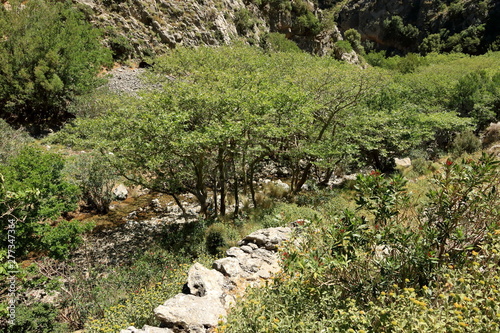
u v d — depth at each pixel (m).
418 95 24.47
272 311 3.56
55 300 8.08
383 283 3.36
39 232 7.79
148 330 4.08
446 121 17.88
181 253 9.45
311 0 65.56
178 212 14.64
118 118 10.52
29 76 19.92
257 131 10.97
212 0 44.12
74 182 14.19
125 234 12.43
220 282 5.36
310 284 3.81
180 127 9.84
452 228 3.54
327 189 15.11
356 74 14.95
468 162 3.67
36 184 8.34
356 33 75.44
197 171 11.68
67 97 22.30
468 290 2.78
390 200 3.70
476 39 75.19
